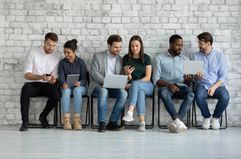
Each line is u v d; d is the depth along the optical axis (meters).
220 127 6.43
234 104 6.57
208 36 6.28
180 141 5.25
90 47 6.56
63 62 6.22
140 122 6.04
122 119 6.11
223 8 6.57
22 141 5.13
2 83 6.53
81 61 6.27
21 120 6.54
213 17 6.57
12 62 6.53
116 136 5.57
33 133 5.72
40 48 6.29
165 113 6.56
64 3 6.53
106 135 5.64
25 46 6.53
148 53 6.57
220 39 6.58
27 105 5.99
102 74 6.27
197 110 6.59
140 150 4.70
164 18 6.56
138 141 5.23
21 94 6.02
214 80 6.35
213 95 6.27
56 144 4.97
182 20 6.57
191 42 6.57
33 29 6.53
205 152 4.62
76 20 6.54
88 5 6.54
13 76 6.53
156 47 6.57
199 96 6.14
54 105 6.16
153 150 4.70
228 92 6.36
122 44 6.56
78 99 6.04
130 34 6.55
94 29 6.55
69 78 6.03
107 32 6.55
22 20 6.52
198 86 6.26
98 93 6.05
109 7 6.54
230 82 6.58
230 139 5.41
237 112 6.57
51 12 6.53
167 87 6.11
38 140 5.21
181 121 6.04
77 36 6.55
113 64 6.30
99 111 5.99
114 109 6.08
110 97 6.21
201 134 5.78
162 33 6.57
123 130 6.09
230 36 6.58
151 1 6.54
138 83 6.05
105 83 5.93
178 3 6.55
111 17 6.54
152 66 6.46
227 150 4.73
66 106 6.06
